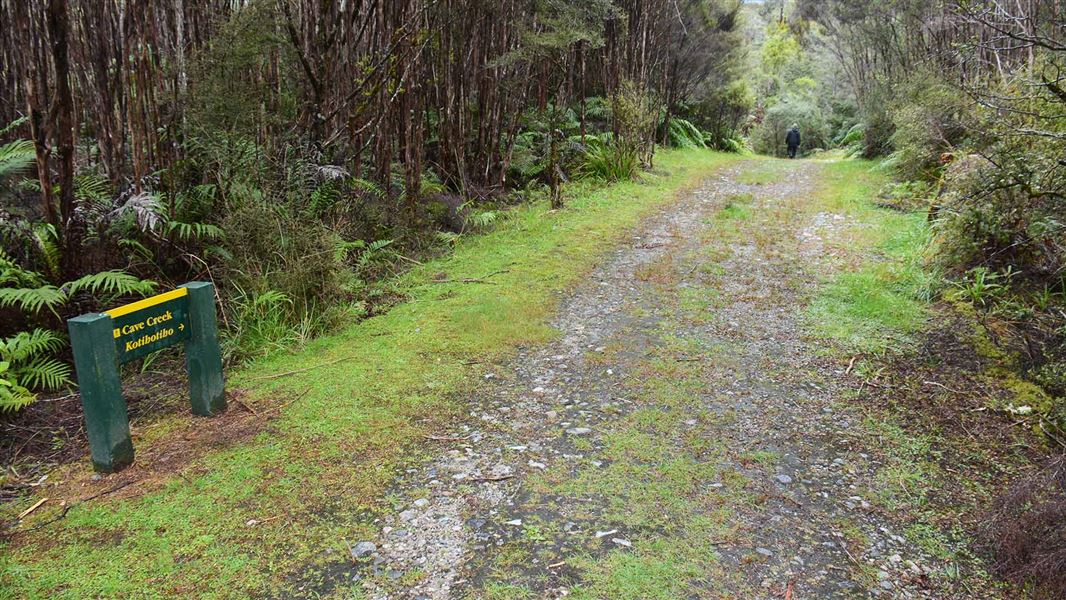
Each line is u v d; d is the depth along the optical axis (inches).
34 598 98.2
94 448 131.5
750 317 222.5
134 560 107.2
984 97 219.6
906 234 302.4
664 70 663.8
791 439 149.3
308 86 282.4
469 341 203.2
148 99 218.2
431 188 349.7
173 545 110.9
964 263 239.5
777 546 114.3
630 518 120.5
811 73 1305.4
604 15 428.1
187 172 241.8
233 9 251.6
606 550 112.0
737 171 588.4
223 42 224.1
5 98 261.1
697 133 818.2
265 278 213.6
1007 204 223.3
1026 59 269.7
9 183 207.3
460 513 121.3
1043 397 160.4
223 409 158.7
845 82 951.6
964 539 116.6
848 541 116.1
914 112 369.4
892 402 164.6
